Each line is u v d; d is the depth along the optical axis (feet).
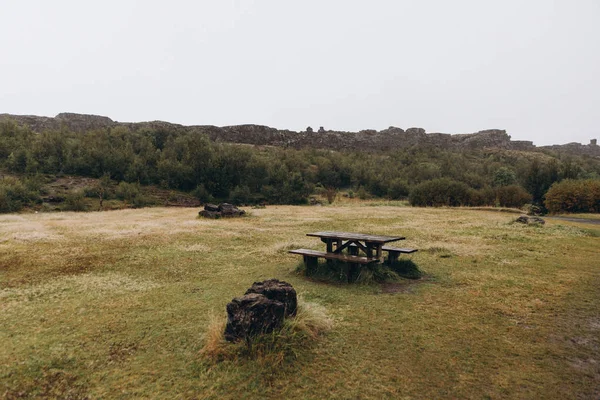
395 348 15.31
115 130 207.00
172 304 21.85
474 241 42.27
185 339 16.74
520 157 306.55
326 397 11.94
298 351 14.92
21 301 23.32
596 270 28.55
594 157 375.45
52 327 18.81
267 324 15.29
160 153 173.99
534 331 16.92
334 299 21.74
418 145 354.95
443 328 17.33
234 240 45.50
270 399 11.93
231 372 13.58
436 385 12.52
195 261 34.14
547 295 22.16
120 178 153.89
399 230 52.85
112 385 13.16
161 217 78.59
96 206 117.80
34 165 139.33
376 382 12.75
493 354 14.70
